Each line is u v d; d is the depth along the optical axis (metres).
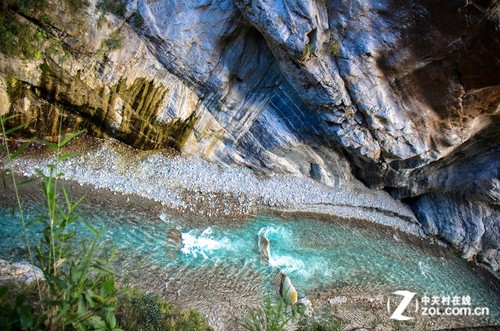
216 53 16.70
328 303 15.58
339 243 18.75
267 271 15.91
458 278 19.52
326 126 17.61
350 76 15.19
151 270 14.06
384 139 17.19
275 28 14.34
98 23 15.34
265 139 18.95
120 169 17.23
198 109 18.02
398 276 18.30
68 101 16.08
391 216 21.44
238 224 17.67
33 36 14.72
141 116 17.25
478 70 14.36
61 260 5.65
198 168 18.73
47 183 5.74
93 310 5.61
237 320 13.34
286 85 17.47
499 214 20.56
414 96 15.98
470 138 18.41
